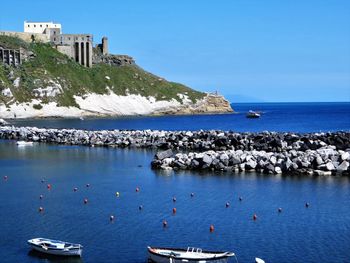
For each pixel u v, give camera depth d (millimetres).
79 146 150500
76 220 67438
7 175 100438
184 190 84375
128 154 130875
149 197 79812
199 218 68125
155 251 53406
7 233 62031
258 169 99875
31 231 62750
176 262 51844
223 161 102000
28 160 121062
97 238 60219
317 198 78250
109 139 153125
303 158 98625
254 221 66812
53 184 91000
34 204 76062
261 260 51375
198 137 145500
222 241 59156
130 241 59188
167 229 63438
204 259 51469
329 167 96125
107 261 53438
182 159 105625
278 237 60562
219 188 85500
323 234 61625
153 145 145250
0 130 181250
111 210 72312
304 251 56094
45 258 54375
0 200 78750
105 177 97125
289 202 76062
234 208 73000
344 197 78750
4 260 53812
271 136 132500
